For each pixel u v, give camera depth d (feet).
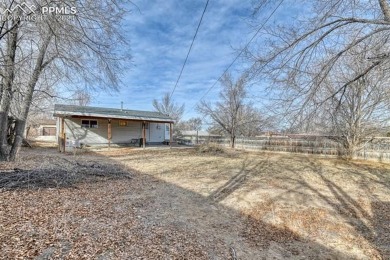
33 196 14.66
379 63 13.26
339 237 12.55
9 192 14.75
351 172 30.63
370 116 37.40
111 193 17.62
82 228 10.93
